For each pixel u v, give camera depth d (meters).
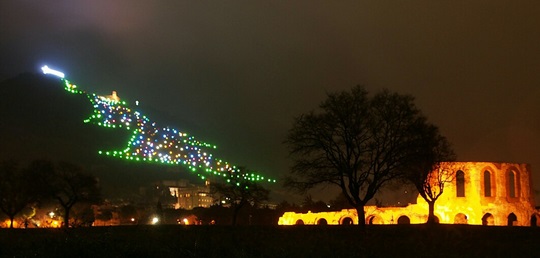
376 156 49.25
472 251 30.77
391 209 82.56
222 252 22.25
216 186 78.06
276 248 23.38
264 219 105.19
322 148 49.75
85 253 20.73
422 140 50.66
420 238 40.28
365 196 49.28
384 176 50.50
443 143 61.41
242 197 75.31
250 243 28.42
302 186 50.22
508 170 82.69
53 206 97.25
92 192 77.25
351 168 49.25
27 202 75.44
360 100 50.34
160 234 34.03
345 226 50.41
